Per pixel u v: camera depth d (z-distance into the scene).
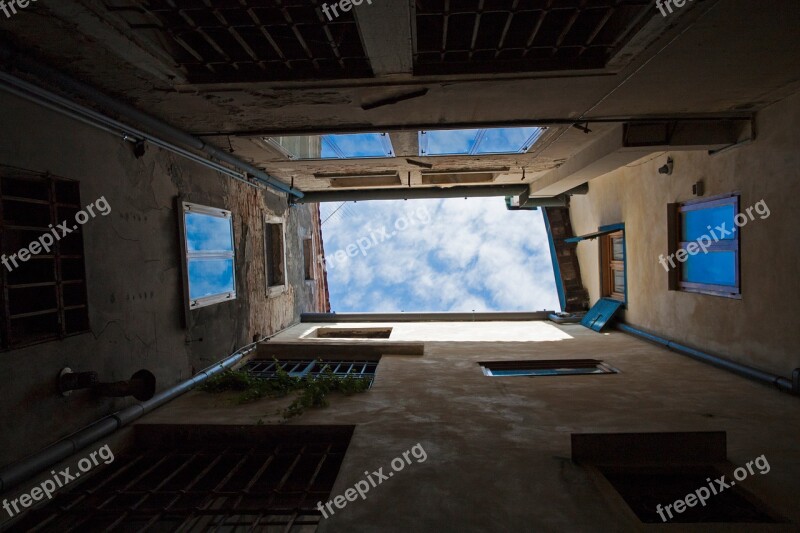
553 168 6.99
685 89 3.77
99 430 3.36
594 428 3.47
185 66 3.31
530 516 2.38
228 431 3.67
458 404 4.08
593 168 5.88
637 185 6.89
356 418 3.76
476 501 2.53
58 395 3.11
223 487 3.20
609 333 7.28
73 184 3.32
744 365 4.67
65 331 3.17
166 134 4.39
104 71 3.23
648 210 6.57
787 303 4.12
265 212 7.28
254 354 6.29
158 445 3.69
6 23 2.57
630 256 7.21
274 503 2.76
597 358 5.66
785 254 4.12
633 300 7.15
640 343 6.40
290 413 3.82
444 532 2.27
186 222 4.78
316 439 3.62
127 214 3.88
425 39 3.15
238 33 2.84
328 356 6.27
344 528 2.31
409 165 6.68
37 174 2.99
